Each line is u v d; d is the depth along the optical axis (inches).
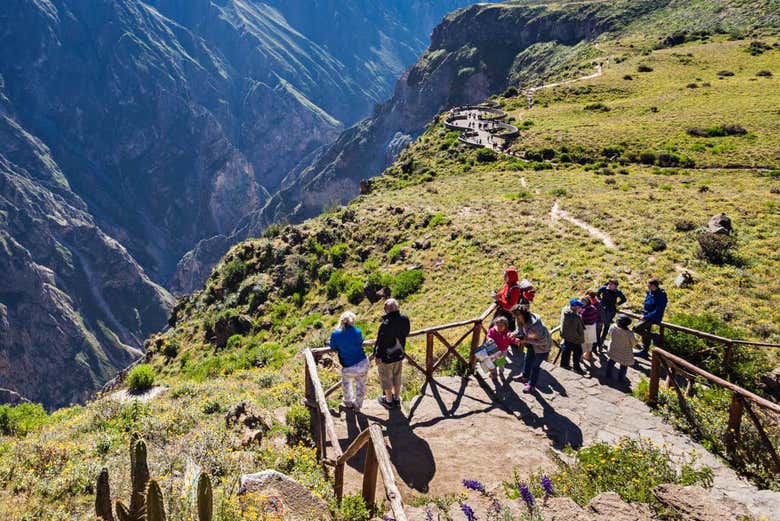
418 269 1451.8
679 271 1013.8
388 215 2006.6
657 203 1558.8
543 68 7726.4
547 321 850.8
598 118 3314.5
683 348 587.2
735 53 4259.4
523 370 430.6
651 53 4960.6
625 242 1224.2
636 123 3004.4
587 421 364.5
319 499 251.9
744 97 3142.2
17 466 350.9
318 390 316.8
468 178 2605.8
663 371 494.6
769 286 909.8
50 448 384.2
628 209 1514.5
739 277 944.9
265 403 485.1
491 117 3937.0
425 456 315.0
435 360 501.7
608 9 7559.1
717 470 303.1
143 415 481.1
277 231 2618.1
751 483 289.0
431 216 1811.0
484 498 253.4
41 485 318.0
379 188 3142.2
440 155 3430.1
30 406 702.5
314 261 1867.6
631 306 852.6
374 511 248.2
